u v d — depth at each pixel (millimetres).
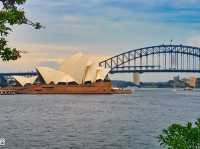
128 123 63531
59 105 122875
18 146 38938
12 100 158375
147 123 63219
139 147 38281
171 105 120750
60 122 66312
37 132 50594
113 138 44531
